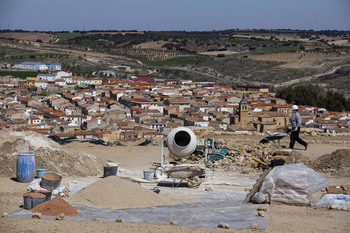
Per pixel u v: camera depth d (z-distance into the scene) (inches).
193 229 452.1
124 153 961.5
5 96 6496.1
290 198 571.2
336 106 6082.7
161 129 4200.3
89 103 5979.3
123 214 508.1
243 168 781.9
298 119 881.5
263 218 493.7
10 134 800.9
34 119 4630.9
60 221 477.4
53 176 630.5
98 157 852.0
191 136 750.5
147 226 461.4
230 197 598.5
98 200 553.6
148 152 965.2
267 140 936.9
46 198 539.5
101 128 4042.8
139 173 748.6
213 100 6397.6
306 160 813.2
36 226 454.6
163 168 713.0
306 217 504.1
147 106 5728.3
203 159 805.9
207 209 533.6
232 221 482.0
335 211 538.3
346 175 716.0
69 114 5477.4
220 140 965.2
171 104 6087.6
